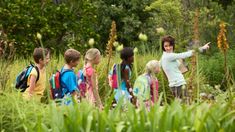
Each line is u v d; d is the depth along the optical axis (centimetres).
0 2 1605
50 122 552
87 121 519
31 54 1582
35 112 617
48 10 1661
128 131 513
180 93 961
